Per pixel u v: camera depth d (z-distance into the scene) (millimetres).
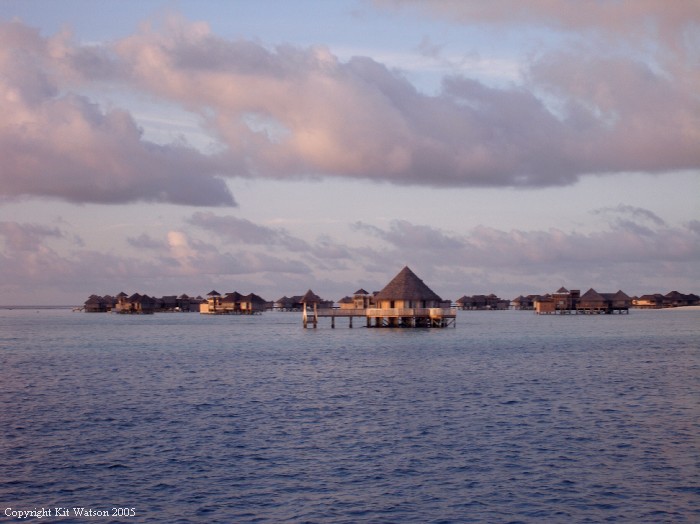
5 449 29688
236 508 22750
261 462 27641
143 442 30859
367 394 44062
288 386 48062
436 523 21516
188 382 50562
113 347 88375
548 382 49125
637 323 157625
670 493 23812
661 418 35625
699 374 53750
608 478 25375
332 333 112188
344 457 28328
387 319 115812
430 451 29141
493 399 41656
